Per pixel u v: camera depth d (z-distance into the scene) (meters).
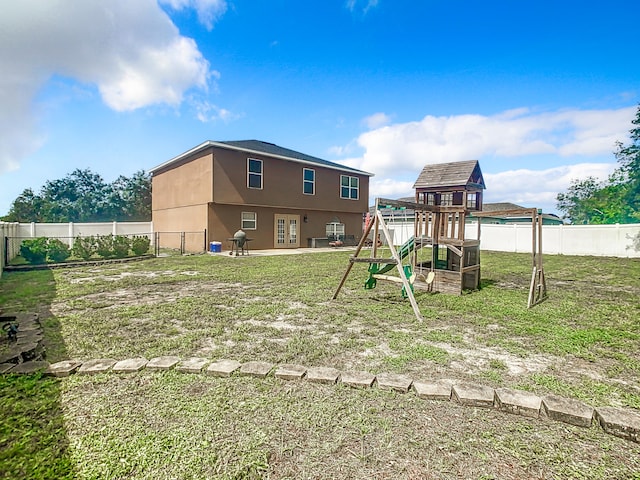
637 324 4.83
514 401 2.51
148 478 1.81
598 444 2.15
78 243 12.27
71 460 1.94
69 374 3.05
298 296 6.54
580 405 2.46
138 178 36.44
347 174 20.77
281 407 2.53
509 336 4.27
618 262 13.33
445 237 7.41
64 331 4.31
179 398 2.65
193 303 5.84
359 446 2.09
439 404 2.60
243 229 16.47
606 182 29.41
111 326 4.52
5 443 2.09
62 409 2.48
